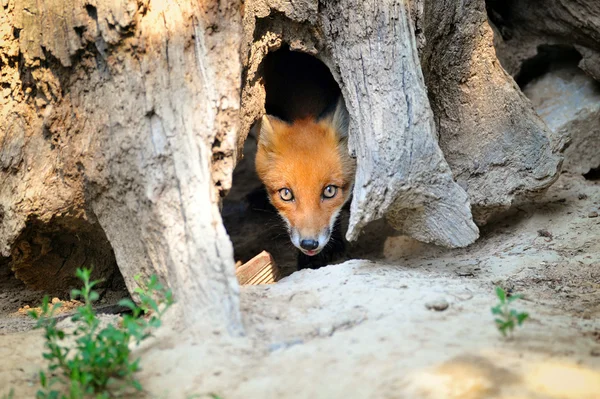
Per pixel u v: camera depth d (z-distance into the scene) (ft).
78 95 30.63
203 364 22.65
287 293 28.66
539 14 46.16
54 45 30.01
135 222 28.96
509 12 47.85
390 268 32.81
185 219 26.55
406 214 32.91
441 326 24.30
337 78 34.91
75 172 31.27
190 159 27.43
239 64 29.99
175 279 26.37
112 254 36.96
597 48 44.75
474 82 37.91
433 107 38.47
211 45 29.71
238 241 49.62
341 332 24.43
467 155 38.42
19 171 32.24
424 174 31.30
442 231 32.55
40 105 31.68
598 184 43.52
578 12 43.60
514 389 19.40
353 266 32.65
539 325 24.79
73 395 20.01
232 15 30.25
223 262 25.05
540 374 20.17
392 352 22.21
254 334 24.49
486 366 20.74
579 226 38.22
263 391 20.68
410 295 27.63
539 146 37.06
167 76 28.81
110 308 34.17
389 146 31.22
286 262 46.39
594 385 19.49
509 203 37.91
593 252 35.42
